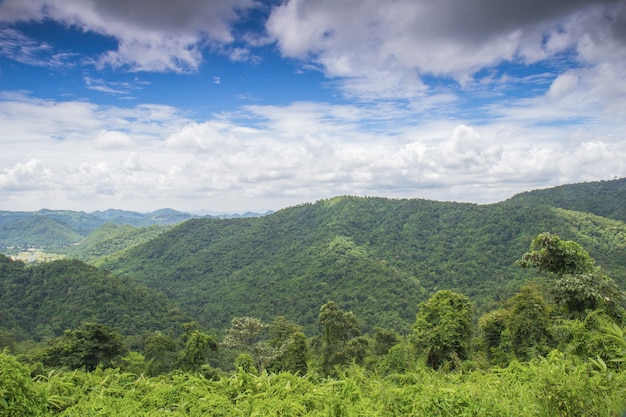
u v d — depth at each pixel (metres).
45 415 4.58
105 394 5.78
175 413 4.82
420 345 18.73
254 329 34.97
